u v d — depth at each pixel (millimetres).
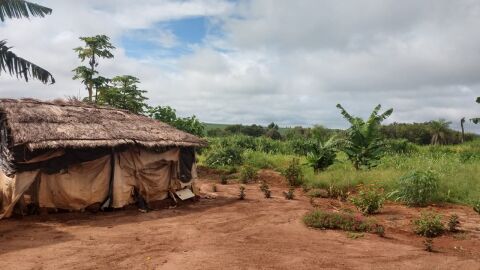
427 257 7664
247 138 33906
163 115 23828
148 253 7648
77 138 10836
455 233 9555
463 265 7270
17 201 10578
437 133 56312
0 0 9508
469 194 13781
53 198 10984
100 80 19906
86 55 19328
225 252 7723
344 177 16375
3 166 10812
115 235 8984
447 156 24891
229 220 10523
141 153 12398
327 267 6988
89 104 13773
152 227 9781
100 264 7023
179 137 13539
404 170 18188
